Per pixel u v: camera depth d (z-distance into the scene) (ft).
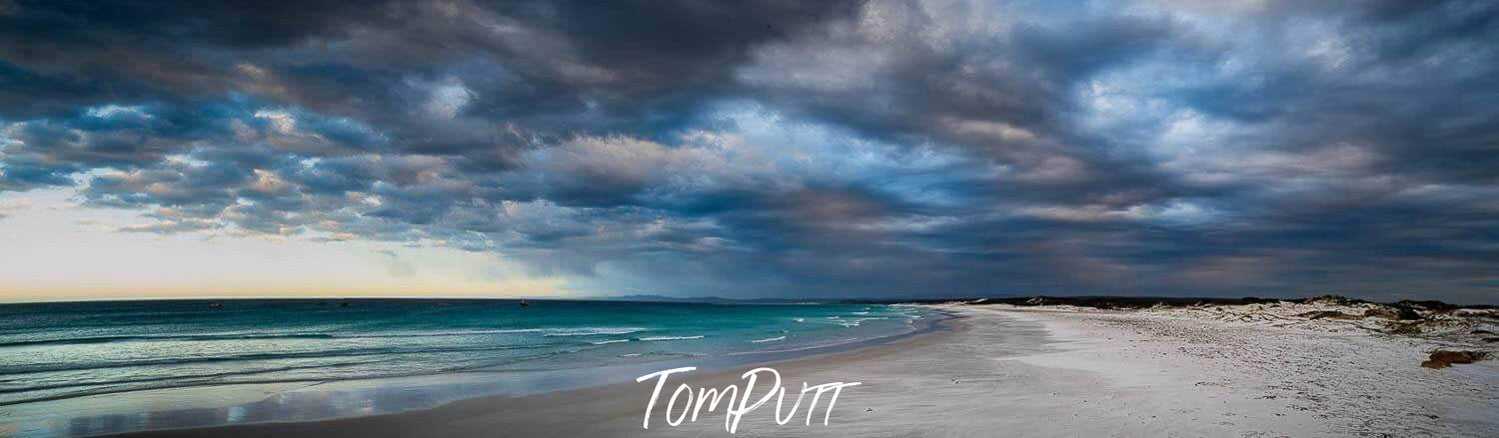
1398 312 117.80
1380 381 40.75
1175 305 275.59
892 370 52.95
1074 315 210.79
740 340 99.86
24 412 37.96
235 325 161.79
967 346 79.25
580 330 134.62
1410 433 26.78
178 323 172.45
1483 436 26.23
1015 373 49.42
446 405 38.91
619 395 42.11
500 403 39.50
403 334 120.16
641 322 176.14
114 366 63.77
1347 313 130.31
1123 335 95.50
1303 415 30.30
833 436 29.12
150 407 39.40
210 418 35.96
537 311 285.64
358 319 195.00
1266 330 104.22
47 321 191.42
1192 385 39.86
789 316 233.76
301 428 33.24
